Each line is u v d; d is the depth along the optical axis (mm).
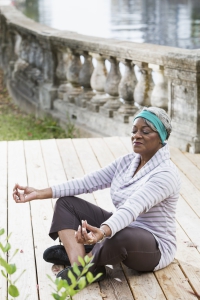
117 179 4332
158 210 4160
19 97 12992
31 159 7105
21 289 4078
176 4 41344
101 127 9016
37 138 9898
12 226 5113
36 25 12305
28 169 6727
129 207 3885
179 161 6934
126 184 4207
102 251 3984
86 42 9125
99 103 9266
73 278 2822
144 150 4082
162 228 4203
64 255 4320
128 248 3986
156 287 4094
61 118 10242
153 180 4008
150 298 3961
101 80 9219
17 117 11938
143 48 7867
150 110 4059
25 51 12898
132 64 8320
